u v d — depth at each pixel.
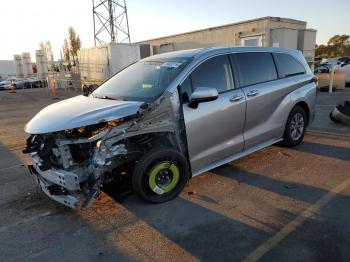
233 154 4.43
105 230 3.22
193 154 3.88
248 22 17.70
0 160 5.78
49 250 2.93
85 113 3.28
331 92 13.53
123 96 3.94
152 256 2.77
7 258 2.83
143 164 3.49
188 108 3.73
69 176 3.12
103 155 3.17
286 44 16.75
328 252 2.69
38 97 18.75
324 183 4.06
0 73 52.22
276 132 5.08
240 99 4.26
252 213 3.39
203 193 3.93
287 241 2.86
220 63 4.21
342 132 6.59
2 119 10.58
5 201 3.98
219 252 2.77
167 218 3.39
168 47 24.23
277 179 4.25
